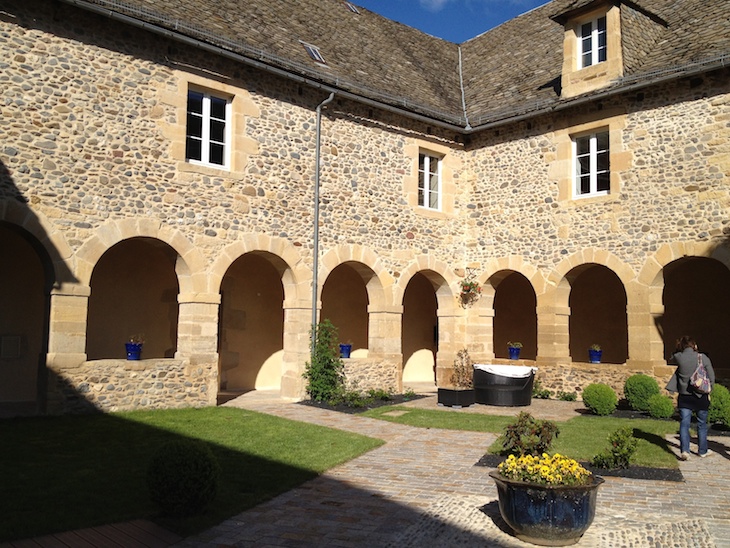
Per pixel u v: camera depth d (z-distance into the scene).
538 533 4.54
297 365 11.34
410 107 12.95
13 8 8.67
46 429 7.80
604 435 8.34
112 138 9.44
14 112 8.60
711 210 10.55
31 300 10.73
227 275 12.95
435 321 16.44
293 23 13.16
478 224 13.91
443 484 6.14
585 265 12.22
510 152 13.45
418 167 13.53
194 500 5.01
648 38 12.17
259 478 6.16
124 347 11.58
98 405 9.08
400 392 12.77
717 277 12.91
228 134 10.89
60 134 8.97
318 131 11.80
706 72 10.61
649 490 5.98
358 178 12.43
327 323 11.48
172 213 9.98
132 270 11.78
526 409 10.79
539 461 4.85
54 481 5.74
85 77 9.23
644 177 11.39
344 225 12.13
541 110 12.52
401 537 4.71
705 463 7.01
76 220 9.03
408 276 13.10
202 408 9.93
